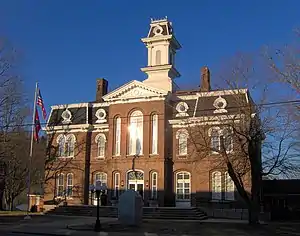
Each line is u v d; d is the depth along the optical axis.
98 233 26.69
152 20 56.09
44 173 54.69
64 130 53.91
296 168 33.88
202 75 53.72
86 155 52.66
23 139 53.44
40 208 48.19
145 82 54.06
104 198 47.84
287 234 27.55
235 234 27.19
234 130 33.47
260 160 35.75
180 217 39.25
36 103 42.81
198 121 42.16
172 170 48.34
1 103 45.97
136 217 32.00
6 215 40.22
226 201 44.16
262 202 47.00
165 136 48.25
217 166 41.28
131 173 48.69
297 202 51.66
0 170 49.41
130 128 49.69
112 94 50.84
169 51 55.47
